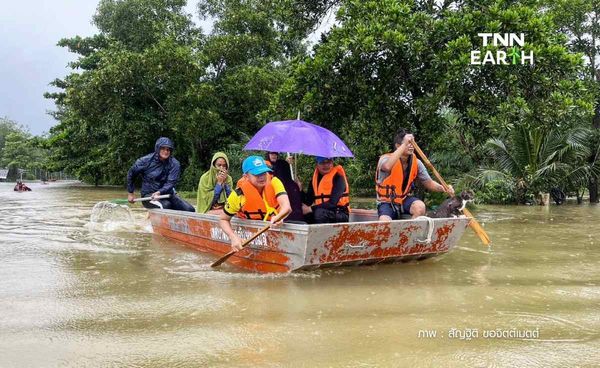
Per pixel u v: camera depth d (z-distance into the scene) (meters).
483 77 8.40
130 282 4.59
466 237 7.67
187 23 23.53
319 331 3.30
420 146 9.66
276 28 22.53
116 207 9.78
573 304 3.93
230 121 22.84
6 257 5.79
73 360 2.86
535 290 4.36
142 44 23.59
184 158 24.61
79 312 3.71
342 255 4.77
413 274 4.95
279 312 3.70
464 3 9.16
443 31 8.41
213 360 2.85
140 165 7.86
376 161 10.83
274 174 5.38
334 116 9.76
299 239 4.54
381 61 8.95
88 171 29.86
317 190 5.48
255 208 5.09
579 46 16.34
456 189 15.62
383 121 9.59
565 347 3.03
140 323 3.46
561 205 16.16
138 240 7.04
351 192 17.58
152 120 22.16
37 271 5.04
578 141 15.34
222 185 7.11
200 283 4.55
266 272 4.99
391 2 8.69
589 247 6.71
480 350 2.98
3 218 10.07
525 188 15.70
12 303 3.94
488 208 14.23
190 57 20.45
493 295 4.18
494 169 16.41
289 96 9.44
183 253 6.04
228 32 22.44
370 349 3.00
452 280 4.71
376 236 4.84
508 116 7.90
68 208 12.66
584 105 8.06
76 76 23.22
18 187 23.88
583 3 15.51
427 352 2.95
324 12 10.98
